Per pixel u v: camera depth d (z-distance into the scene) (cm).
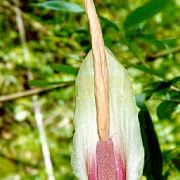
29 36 230
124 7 265
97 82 47
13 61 241
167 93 82
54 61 231
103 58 47
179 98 81
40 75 237
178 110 79
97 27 46
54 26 154
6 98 136
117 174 48
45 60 235
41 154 220
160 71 82
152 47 159
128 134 50
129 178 49
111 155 48
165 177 85
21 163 214
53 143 223
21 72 239
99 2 255
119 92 50
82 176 50
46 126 228
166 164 90
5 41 244
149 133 76
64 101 237
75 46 122
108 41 79
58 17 185
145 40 92
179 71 186
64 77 234
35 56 237
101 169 47
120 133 50
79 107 50
